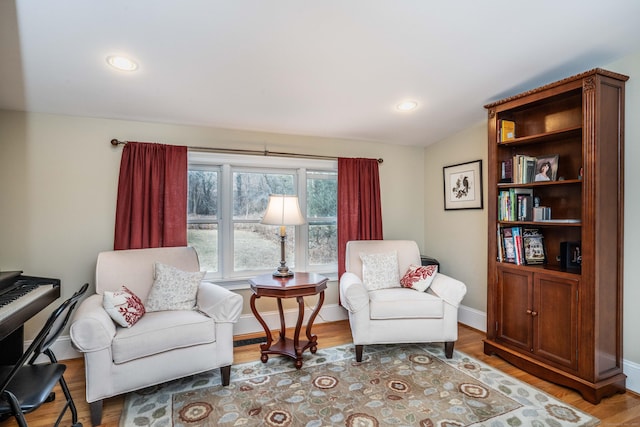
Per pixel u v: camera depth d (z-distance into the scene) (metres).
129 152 2.74
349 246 3.21
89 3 1.53
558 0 1.59
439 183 3.78
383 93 2.54
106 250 2.75
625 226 2.14
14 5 1.52
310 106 2.73
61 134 2.63
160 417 1.88
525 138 2.49
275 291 2.41
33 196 2.56
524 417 1.87
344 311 3.63
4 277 2.12
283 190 3.46
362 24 1.73
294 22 1.70
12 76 2.10
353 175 3.53
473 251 3.35
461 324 3.46
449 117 3.08
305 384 2.24
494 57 2.08
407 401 2.03
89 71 2.08
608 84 2.05
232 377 2.34
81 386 2.24
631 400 2.03
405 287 2.97
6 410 1.34
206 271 2.89
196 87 2.34
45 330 1.48
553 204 2.58
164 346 2.00
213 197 3.20
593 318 2.02
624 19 1.74
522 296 2.47
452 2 1.59
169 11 1.59
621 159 2.11
